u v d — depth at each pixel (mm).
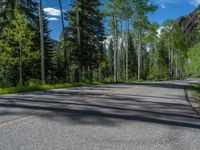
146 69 101688
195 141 6773
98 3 43531
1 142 6246
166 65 98875
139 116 9820
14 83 38094
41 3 29000
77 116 9383
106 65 79062
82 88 24047
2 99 14070
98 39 49906
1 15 35031
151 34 61625
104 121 8727
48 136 6805
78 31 40844
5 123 8125
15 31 31922
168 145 6348
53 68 44438
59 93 18219
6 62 36688
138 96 17031
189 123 8961
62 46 49969
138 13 49625
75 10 42906
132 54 87000
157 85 32094
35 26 36781
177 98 17016
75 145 6121
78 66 40969
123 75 83188
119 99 14859
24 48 32688
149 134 7301
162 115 10227
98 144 6246
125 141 6566
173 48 91375
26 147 5918
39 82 33906
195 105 13938
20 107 11148
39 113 9781
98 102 13195
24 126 7797
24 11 35031
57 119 8836
